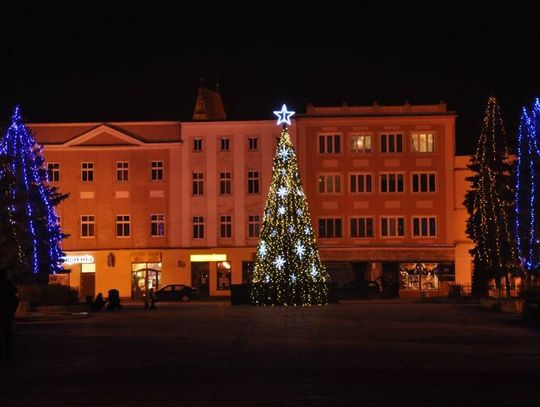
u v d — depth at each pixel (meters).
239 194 81.81
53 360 23.55
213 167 82.12
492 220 62.28
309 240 56.38
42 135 83.00
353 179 81.25
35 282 54.91
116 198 82.50
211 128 82.19
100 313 51.38
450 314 44.91
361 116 81.00
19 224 53.62
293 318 41.81
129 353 25.25
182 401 16.02
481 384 17.78
